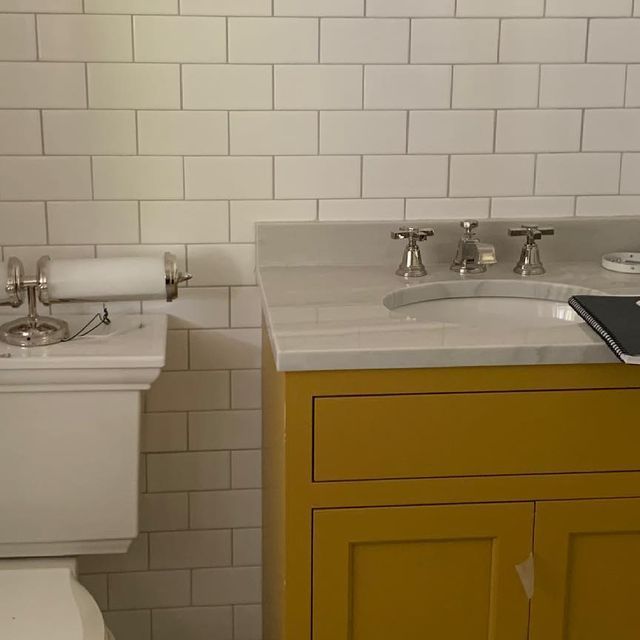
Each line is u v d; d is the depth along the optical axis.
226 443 2.06
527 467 1.53
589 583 1.59
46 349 1.75
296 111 1.93
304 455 1.49
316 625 1.55
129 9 1.86
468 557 1.56
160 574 2.11
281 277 1.89
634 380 1.51
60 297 1.78
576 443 1.53
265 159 1.95
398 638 1.58
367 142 1.96
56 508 1.81
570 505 1.55
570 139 2.00
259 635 2.15
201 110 1.91
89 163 1.91
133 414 1.78
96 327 1.89
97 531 1.83
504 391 1.50
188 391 2.04
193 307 2.00
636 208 2.04
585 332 1.54
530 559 1.56
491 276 1.90
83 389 1.75
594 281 1.86
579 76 1.97
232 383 2.04
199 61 1.89
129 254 1.96
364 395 1.48
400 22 1.91
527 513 1.54
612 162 2.02
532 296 1.87
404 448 1.50
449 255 2.01
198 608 2.13
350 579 1.55
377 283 1.84
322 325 1.56
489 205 2.01
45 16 1.84
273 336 1.51
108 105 1.89
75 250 1.95
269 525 1.86
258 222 1.97
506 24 1.93
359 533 1.52
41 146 1.90
